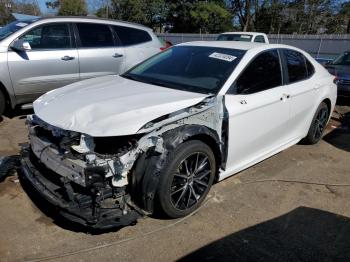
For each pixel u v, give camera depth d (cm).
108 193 282
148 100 327
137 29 732
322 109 540
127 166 282
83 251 285
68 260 274
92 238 300
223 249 297
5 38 566
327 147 559
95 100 329
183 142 313
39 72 593
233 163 384
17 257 275
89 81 406
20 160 358
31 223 315
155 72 415
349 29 3922
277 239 316
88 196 281
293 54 475
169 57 438
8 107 617
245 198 379
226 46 423
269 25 4012
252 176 433
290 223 341
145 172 291
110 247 291
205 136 331
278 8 3912
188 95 344
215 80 369
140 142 285
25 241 293
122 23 709
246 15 3875
